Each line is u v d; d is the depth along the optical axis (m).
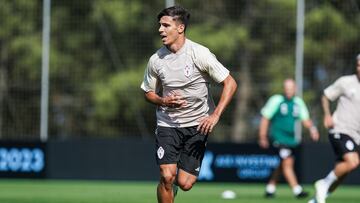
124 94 75.12
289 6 72.75
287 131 46.69
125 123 73.12
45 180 62.66
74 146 62.56
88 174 62.38
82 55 74.88
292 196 47.88
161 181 27.42
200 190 53.09
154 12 77.31
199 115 27.38
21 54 75.88
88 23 74.94
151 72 27.11
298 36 59.59
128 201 41.31
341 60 72.00
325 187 36.94
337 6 71.94
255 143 60.72
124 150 62.16
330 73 72.19
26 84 70.62
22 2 77.44
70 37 74.69
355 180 59.03
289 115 46.69
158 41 76.75
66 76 74.06
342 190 54.94
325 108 37.53
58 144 62.66
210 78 27.20
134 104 73.44
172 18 26.44
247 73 74.19
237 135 73.25
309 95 72.31
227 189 54.72
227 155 61.03
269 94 73.25
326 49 72.06
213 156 61.16
